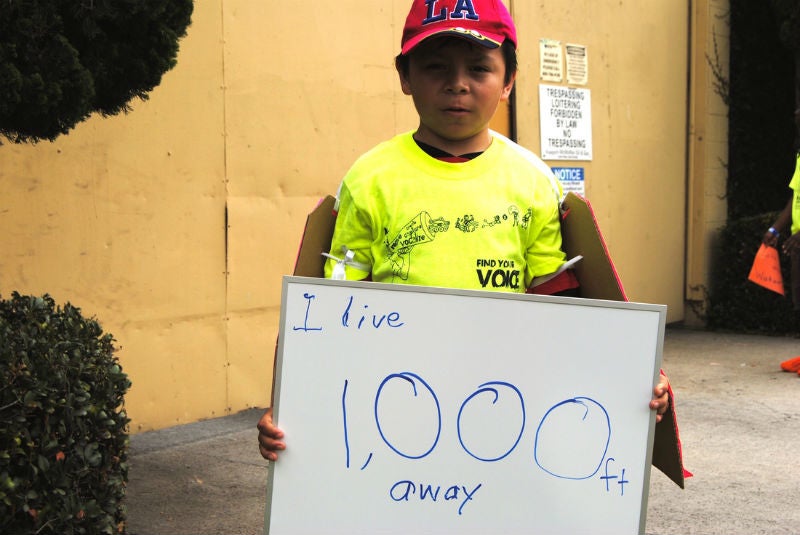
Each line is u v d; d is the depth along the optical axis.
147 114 5.54
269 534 2.30
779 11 10.20
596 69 9.16
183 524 4.25
